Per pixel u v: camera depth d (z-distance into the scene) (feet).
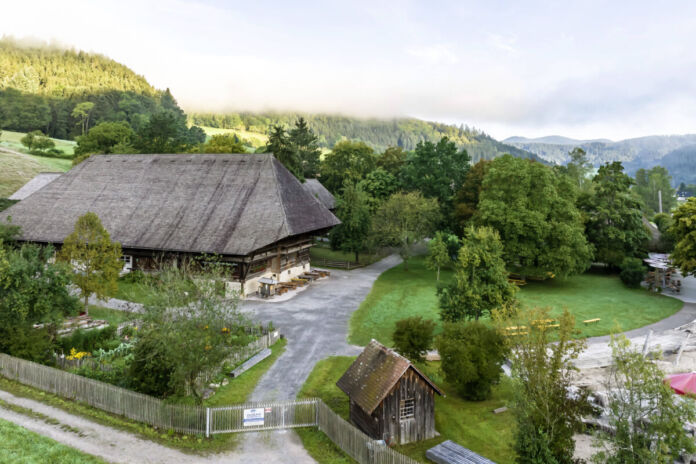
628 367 54.39
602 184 220.23
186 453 66.80
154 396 78.64
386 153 380.17
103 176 193.88
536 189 187.42
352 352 111.96
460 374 87.40
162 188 183.73
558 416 59.26
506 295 113.09
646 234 220.43
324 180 363.97
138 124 643.86
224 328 84.38
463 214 227.61
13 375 88.02
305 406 77.25
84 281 122.21
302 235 185.06
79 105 643.45
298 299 158.81
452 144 256.52
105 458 63.41
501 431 79.25
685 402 52.08
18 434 66.18
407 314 145.69
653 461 49.80
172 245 160.86
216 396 85.81
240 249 154.40
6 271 89.61
